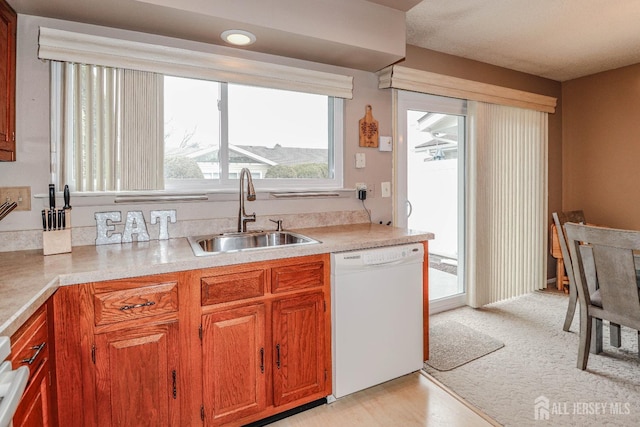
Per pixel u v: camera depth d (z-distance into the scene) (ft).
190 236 6.61
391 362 6.42
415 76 8.80
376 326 6.22
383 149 8.73
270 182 7.58
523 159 11.36
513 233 11.21
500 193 10.83
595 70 11.49
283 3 6.00
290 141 7.84
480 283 10.50
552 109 11.91
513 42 9.14
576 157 12.42
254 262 5.23
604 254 6.37
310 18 6.25
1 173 5.31
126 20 5.60
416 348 6.73
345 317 5.90
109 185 5.89
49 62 5.54
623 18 7.83
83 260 4.76
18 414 3.06
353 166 8.39
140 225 6.17
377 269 6.18
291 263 5.52
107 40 5.64
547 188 12.11
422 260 6.75
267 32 6.08
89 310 4.24
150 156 6.15
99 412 4.34
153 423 4.65
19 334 3.14
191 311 4.82
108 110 5.84
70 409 4.19
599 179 11.85
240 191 6.72
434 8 7.39
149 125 6.12
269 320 5.39
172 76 6.39
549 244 12.60
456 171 10.78
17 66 5.33
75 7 5.17
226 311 5.06
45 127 5.54
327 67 7.85
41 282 3.78
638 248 5.80
